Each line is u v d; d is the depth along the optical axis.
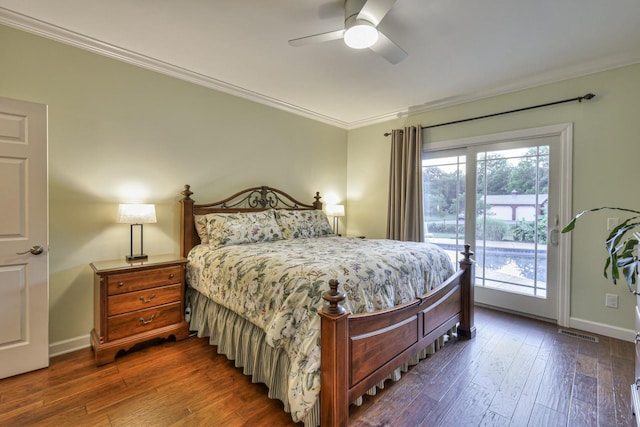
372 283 1.87
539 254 3.11
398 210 4.04
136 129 2.74
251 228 3.03
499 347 2.50
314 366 1.51
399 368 2.02
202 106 3.19
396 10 1.99
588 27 2.17
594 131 2.75
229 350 2.23
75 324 2.44
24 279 2.07
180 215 3.02
